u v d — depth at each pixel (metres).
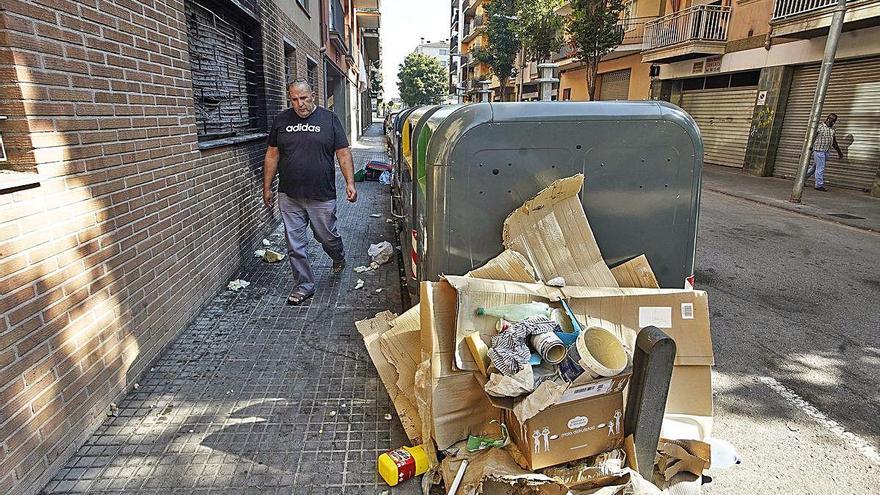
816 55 12.08
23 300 2.16
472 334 2.24
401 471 2.36
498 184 2.63
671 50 16.38
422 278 3.09
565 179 2.54
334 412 2.91
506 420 2.31
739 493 2.45
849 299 5.06
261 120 6.53
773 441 2.86
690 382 2.47
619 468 2.13
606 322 2.44
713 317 4.60
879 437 2.92
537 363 2.10
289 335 3.84
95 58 2.70
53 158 2.34
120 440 2.62
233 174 5.11
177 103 3.75
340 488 2.37
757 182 12.85
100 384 2.73
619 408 2.19
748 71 14.68
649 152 2.72
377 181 11.66
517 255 2.49
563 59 26.42
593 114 2.63
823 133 11.41
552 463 2.13
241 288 4.79
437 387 2.30
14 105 2.15
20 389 2.14
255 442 2.65
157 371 3.29
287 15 8.17
